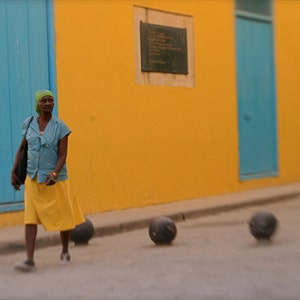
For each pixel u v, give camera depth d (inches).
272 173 565.3
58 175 268.2
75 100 405.4
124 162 434.6
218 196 499.2
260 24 557.9
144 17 450.0
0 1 369.4
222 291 229.0
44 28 389.7
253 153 546.6
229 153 518.6
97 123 417.7
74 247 329.7
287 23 588.1
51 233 339.3
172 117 469.4
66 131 270.5
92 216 404.2
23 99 378.9
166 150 464.1
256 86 551.8
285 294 223.8
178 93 474.6
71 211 272.2
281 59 580.4
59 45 396.5
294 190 534.9
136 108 442.9
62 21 398.3
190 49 484.7
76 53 406.0
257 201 485.4
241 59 534.9
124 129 434.6
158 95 458.9
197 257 290.5
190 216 427.2
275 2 573.0
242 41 536.7
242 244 322.7
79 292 233.0
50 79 392.5
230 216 434.6
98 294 229.6
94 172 416.2
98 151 418.6
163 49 463.2
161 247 321.4
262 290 229.0
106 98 423.5
